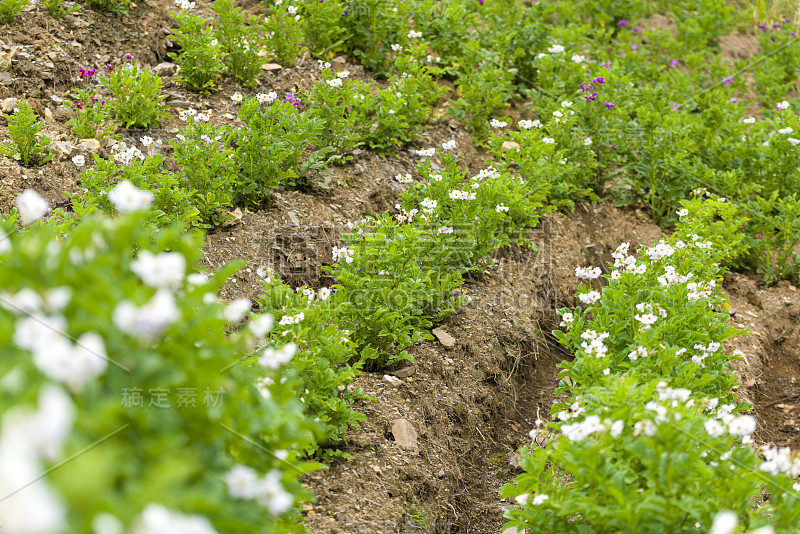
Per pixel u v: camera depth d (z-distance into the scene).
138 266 1.74
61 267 1.77
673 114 7.19
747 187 6.43
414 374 4.27
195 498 1.46
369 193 5.67
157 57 6.50
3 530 1.16
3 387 1.47
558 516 2.66
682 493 2.39
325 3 6.99
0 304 1.70
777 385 5.21
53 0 6.18
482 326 4.83
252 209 5.16
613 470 2.40
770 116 8.63
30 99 5.43
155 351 1.84
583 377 3.43
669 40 9.59
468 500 3.75
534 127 6.79
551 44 7.88
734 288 6.09
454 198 5.02
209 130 4.96
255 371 2.32
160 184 4.50
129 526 1.32
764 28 10.23
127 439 1.75
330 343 3.41
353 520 3.10
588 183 6.78
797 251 6.54
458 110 6.87
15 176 4.67
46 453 1.31
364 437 3.66
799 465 2.48
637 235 6.46
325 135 5.81
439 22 7.57
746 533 2.38
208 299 2.18
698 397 3.47
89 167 5.03
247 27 6.68
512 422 4.45
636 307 4.08
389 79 6.68
